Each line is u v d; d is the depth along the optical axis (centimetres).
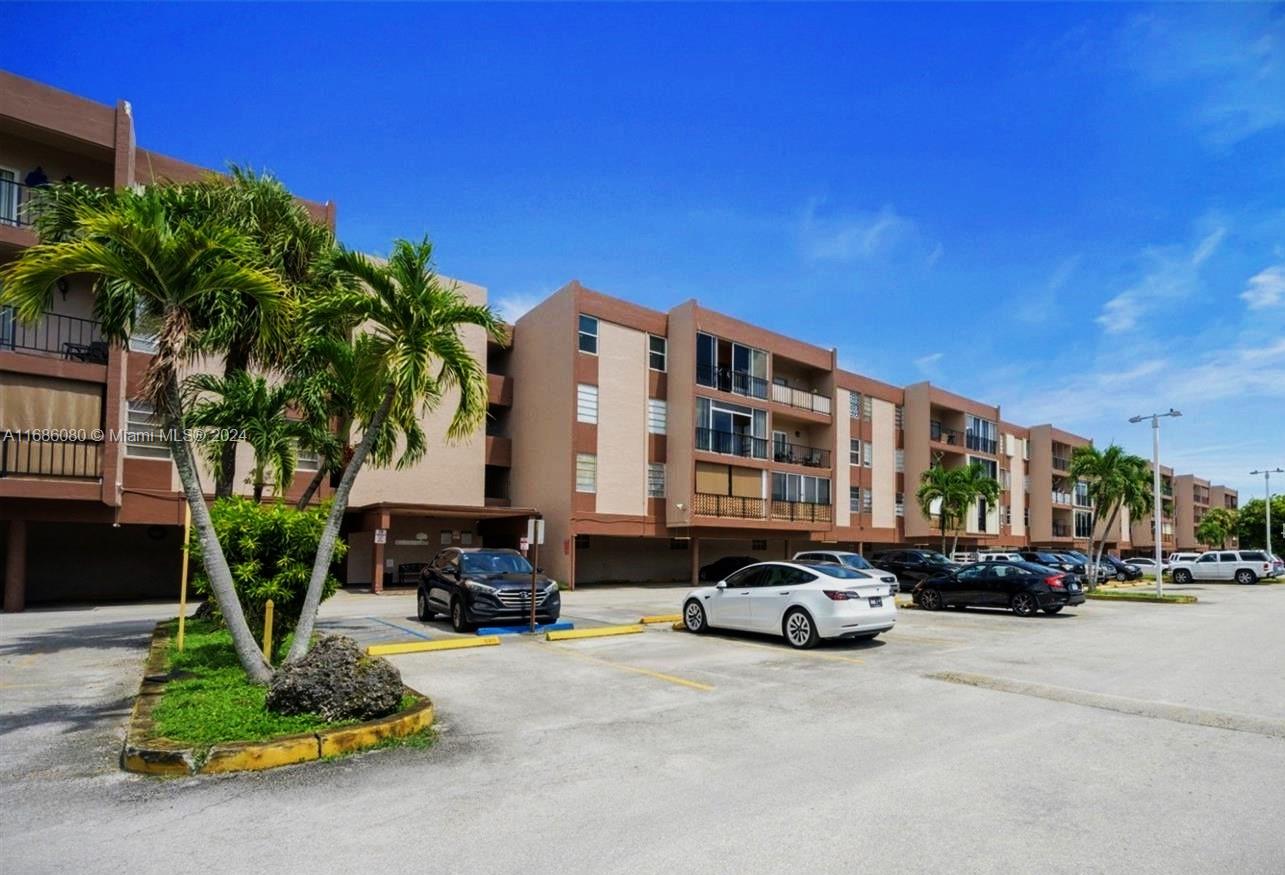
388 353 839
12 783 539
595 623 1583
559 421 2919
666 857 418
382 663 702
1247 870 404
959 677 966
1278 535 7775
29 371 1716
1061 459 5872
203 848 429
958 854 423
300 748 591
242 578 926
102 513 1902
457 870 401
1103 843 439
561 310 2983
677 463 3091
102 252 692
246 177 1354
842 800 508
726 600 1374
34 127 1773
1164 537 7488
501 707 791
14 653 1120
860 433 4216
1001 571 1948
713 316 3209
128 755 565
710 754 617
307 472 2430
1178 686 920
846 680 948
